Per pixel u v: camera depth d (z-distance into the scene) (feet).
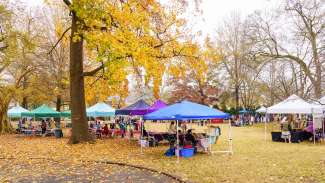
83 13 70.49
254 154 64.23
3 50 98.48
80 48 82.02
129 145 80.18
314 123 91.20
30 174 45.68
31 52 120.37
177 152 57.82
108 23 72.59
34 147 76.89
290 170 46.60
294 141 87.40
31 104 184.14
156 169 48.29
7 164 54.24
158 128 160.45
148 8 77.56
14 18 96.94
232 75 202.08
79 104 82.23
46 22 138.00
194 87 204.64
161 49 80.89
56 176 44.24
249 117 198.80
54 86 141.49
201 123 177.47
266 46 131.34
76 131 82.07
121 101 112.98
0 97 127.54
